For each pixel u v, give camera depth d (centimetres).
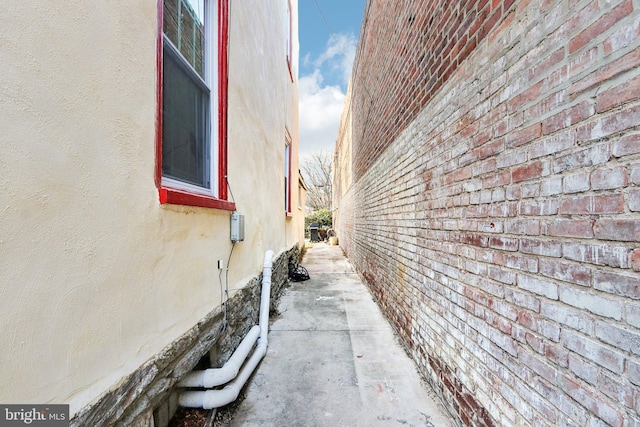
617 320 90
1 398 73
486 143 161
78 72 97
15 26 78
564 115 110
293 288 565
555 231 114
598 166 97
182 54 186
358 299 487
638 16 85
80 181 96
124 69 119
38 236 82
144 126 131
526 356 128
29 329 79
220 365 219
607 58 94
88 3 101
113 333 109
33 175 81
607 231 93
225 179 231
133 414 121
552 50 116
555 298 113
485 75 162
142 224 128
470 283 176
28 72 81
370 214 536
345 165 1103
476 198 170
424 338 249
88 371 97
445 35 216
